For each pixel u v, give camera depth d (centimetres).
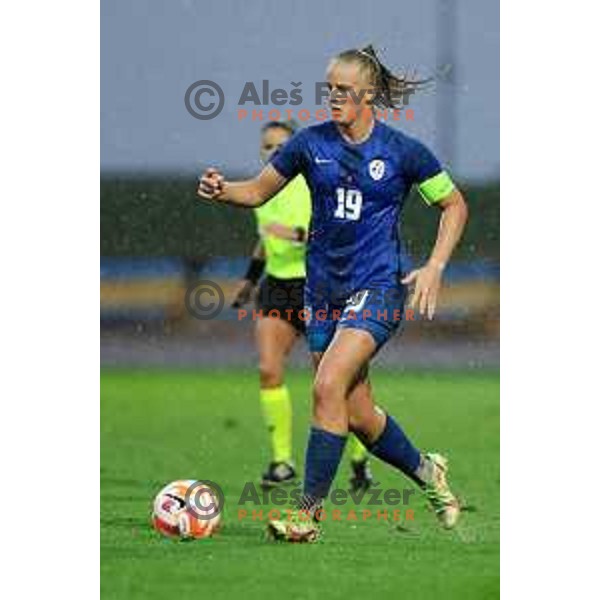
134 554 2567
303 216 3078
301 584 2417
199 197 3756
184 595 2362
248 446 3525
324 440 2505
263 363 3117
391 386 3772
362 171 2528
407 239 3450
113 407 3866
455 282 3709
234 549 2588
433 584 2445
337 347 2494
